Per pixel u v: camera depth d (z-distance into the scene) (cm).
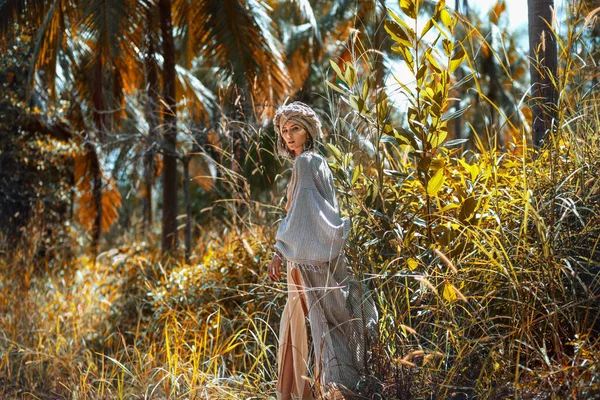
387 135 349
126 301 601
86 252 1102
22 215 973
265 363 412
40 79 1012
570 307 291
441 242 314
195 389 352
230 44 771
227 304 493
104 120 920
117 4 751
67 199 1076
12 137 962
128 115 1100
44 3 821
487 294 292
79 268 821
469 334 311
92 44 861
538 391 265
